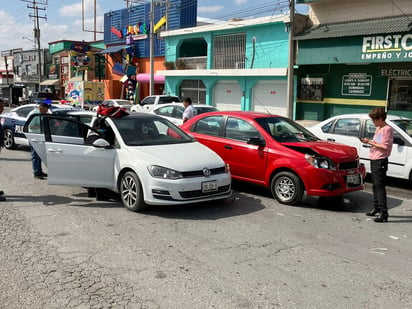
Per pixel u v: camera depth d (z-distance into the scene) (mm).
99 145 6590
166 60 28375
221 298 3676
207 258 4594
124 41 33625
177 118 13680
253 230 5633
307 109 19219
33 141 7176
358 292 3865
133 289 3820
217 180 6328
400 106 16109
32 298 3633
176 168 6039
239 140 7816
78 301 3584
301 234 5523
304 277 4160
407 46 14422
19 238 5129
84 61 39438
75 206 6652
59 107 13047
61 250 4750
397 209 7016
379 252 4930
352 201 7453
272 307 3537
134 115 7387
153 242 5062
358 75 17234
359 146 9234
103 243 4992
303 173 6730
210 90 24500
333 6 17828
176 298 3662
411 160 8391
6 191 7578
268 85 21312
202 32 24812
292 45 15789
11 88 48688
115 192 7418
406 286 4020
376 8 16391
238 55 23000
